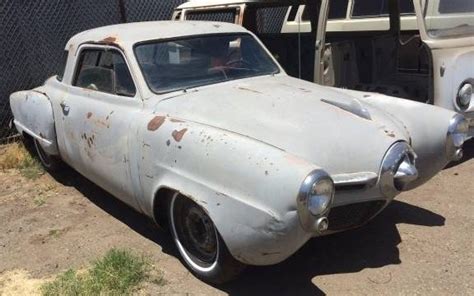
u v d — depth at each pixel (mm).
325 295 3252
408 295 3189
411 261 3570
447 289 3229
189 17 7711
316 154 3189
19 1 7121
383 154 3334
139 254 3863
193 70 4211
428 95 5348
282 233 2807
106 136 4109
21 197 5238
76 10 7590
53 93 5203
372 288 3287
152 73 4055
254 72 4457
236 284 3422
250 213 2883
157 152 3516
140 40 4223
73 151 4773
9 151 6453
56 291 3424
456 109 5168
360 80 6547
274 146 3139
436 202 4461
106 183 4328
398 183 3365
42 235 4359
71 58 4926
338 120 3447
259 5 6906
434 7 5074
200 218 3338
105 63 4375
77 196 5191
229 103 3682
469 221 4086
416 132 3930
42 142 5312
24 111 5727
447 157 3990
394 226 4074
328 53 5914
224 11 7273
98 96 4375
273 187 2809
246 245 2947
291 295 3275
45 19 7355
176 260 3771
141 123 3750
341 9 7621
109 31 4594
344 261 3625
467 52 5160
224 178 3021
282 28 8125
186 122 3506
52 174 5832
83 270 3730
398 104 4129
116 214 4695
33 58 7340
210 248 3346
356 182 3213
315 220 2814
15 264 3920
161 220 3803
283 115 3465
